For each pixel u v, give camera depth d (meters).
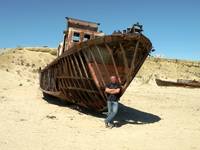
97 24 16.11
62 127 9.91
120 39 10.79
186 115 13.98
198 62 88.25
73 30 15.34
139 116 13.25
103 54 11.34
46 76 18.94
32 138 8.24
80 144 7.91
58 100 17.52
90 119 11.62
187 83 36.03
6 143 7.59
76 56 12.22
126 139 8.66
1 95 18.03
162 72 76.00
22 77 34.00
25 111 12.55
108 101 10.30
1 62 51.94
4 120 10.36
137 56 12.06
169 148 7.79
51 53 65.31
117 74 11.37
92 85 11.73
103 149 7.54
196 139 8.88
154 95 24.61
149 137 8.99
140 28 11.14
